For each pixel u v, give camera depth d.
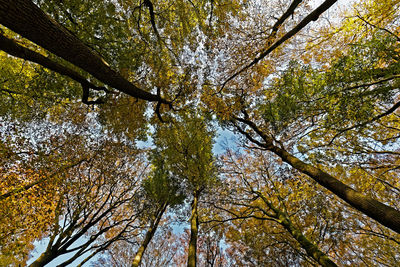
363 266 8.52
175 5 7.26
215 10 6.57
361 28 6.05
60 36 2.75
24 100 6.70
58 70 4.06
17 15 2.18
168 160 11.08
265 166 9.84
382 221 3.86
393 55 4.45
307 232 8.52
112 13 6.31
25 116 7.03
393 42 4.46
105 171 8.75
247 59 6.41
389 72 4.39
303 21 4.93
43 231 6.83
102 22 6.11
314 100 5.67
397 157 6.75
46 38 2.61
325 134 6.60
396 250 7.62
